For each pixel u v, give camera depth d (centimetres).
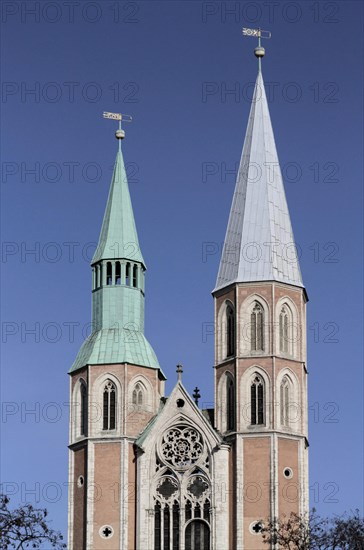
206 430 17938
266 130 19288
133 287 18938
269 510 17475
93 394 18325
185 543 17650
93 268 19125
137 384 18412
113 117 19525
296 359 18262
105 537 17725
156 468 17938
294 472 17775
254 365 18100
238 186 19100
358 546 16300
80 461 18212
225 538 17562
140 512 17762
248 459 17762
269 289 18338
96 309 18925
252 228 18738
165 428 18062
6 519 14188
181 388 18150
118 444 18062
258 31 19500
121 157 19488
